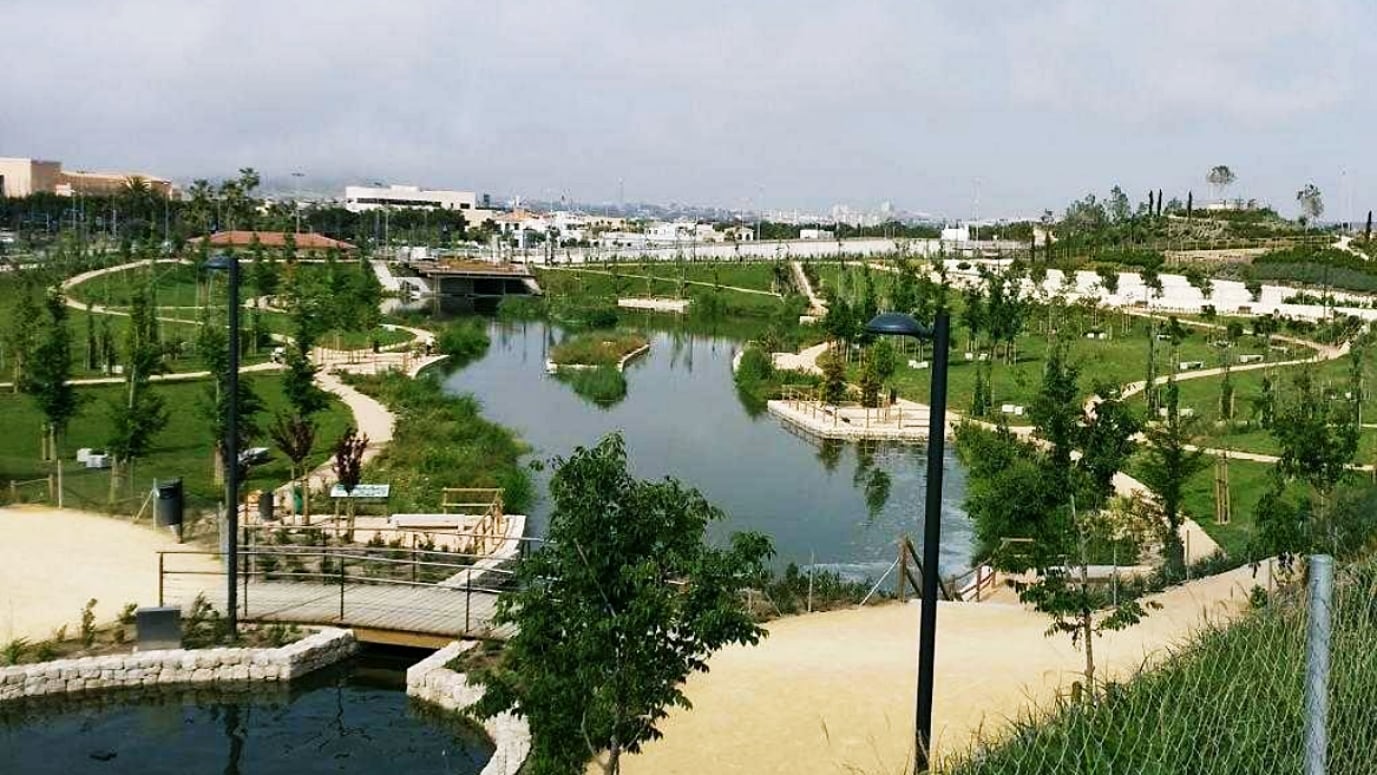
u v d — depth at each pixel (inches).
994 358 2854.3
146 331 2138.3
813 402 2325.3
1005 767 339.9
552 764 451.8
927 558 431.2
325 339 3016.7
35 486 1252.5
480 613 852.6
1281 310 3565.5
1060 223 6801.2
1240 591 884.0
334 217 7667.3
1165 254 5044.3
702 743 619.2
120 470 1355.8
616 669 442.3
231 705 767.1
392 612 853.8
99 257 4229.8
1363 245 4872.0
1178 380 2372.0
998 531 919.7
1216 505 1298.0
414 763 685.3
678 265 5649.6
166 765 677.3
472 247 7662.4
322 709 761.6
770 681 709.3
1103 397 728.3
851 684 703.1
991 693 678.5
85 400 1566.2
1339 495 1096.8
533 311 4547.2
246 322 3038.9
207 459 1478.8
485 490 1288.1
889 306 3346.5
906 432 1999.3
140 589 912.9
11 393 1911.9
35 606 863.7
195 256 3860.7
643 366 3110.2
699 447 1923.0
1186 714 340.5
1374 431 1777.8
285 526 1094.4
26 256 4352.9
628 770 589.0
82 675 748.6
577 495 451.2
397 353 2854.3
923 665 432.5
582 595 448.1
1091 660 585.0
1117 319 3393.2
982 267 4153.5
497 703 456.4
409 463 1489.9
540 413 2230.6
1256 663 366.0
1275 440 1726.1
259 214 6323.8
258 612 853.2
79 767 672.4
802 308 4190.5
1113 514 1121.4
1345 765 325.4
